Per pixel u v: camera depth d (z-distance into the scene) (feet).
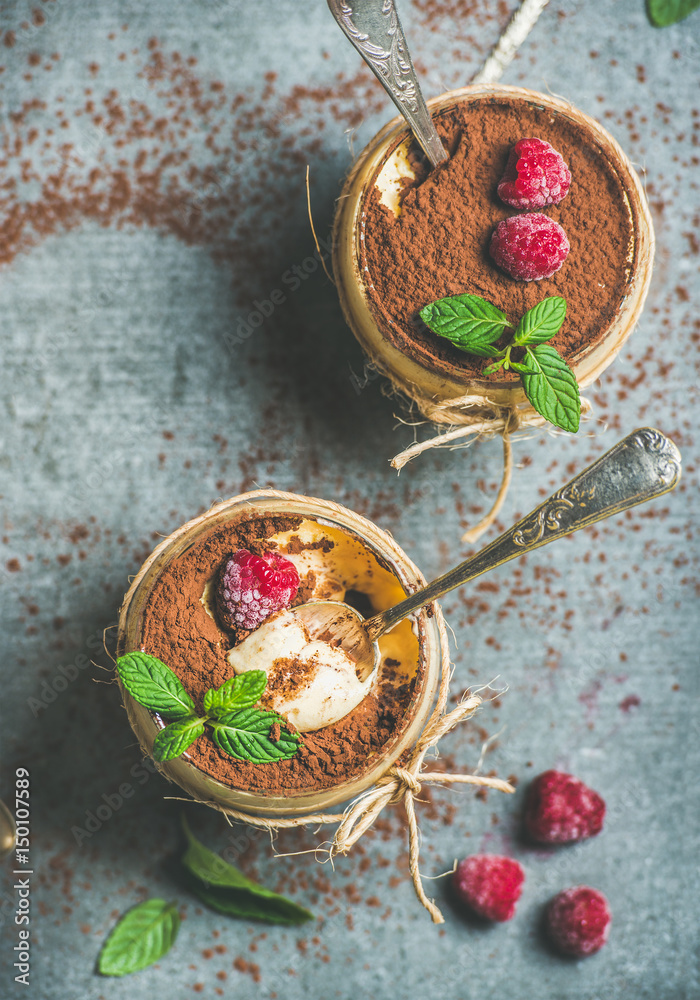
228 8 1.83
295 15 1.84
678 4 1.85
